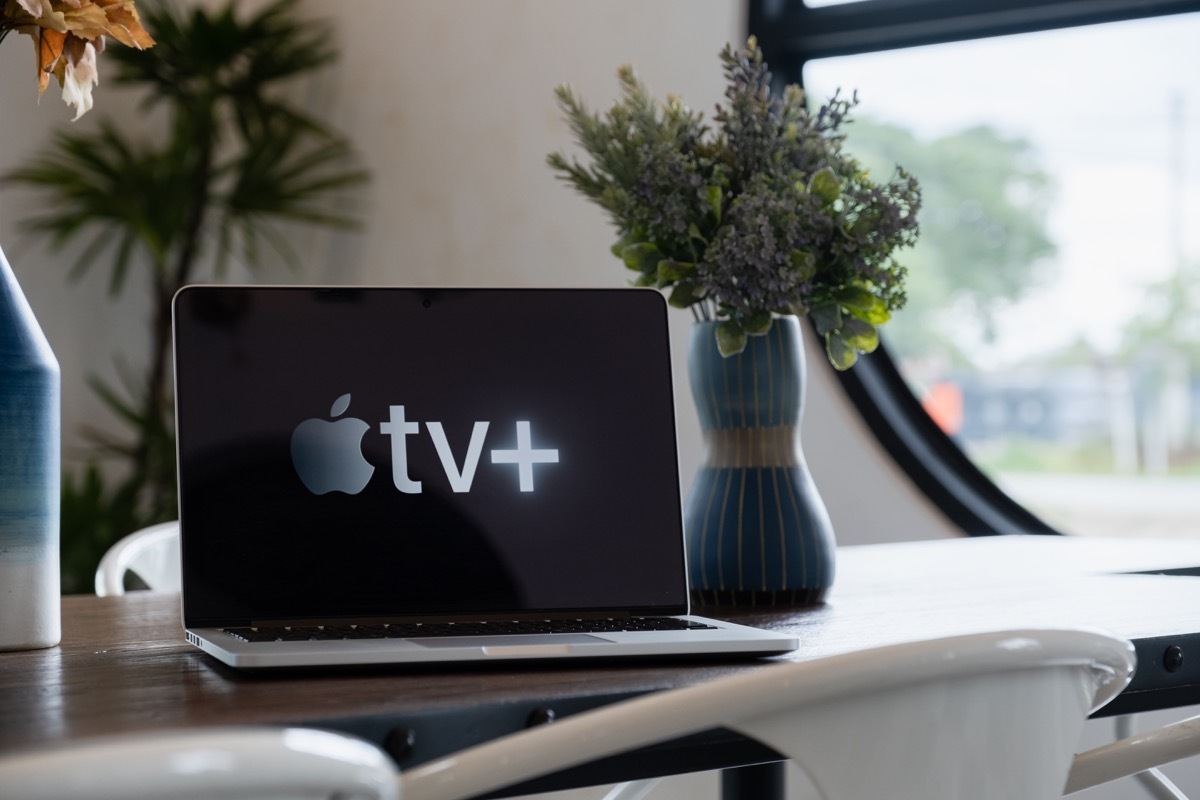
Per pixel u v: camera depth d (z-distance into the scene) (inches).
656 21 114.0
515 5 123.5
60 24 36.4
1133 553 65.8
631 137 48.1
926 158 456.1
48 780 15.1
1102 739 84.6
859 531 102.6
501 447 37.8
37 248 140.7
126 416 131.9
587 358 39.4
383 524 36.3
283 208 132.0
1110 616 39.7
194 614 34.3
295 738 16.8
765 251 43.4
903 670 22.8
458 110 128.0
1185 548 68.6
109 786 15.3
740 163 46.7
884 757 23.9
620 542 37.7
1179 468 515.2
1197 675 35.1
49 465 35.3
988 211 462.9
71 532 125.4
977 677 24.2
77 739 22.5
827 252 46.2
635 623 35.4
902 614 41.1
